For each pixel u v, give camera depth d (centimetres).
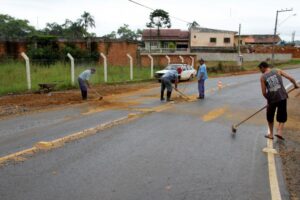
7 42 2673
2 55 2591
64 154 627
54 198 439
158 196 448
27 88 1631
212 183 495
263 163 589
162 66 3319
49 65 2419
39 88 1641
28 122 930
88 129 834
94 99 1420
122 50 3322
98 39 3139
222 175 528
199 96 1469
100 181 498
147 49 6019
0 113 1065
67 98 1434
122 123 909
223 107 1218
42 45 2834
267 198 446
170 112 1097
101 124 897
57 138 750
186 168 558
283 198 446
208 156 626
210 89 1884
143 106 1228
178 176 521
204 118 1002
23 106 1210
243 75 3331
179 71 2425
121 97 1506
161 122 930
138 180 503
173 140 738
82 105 1249
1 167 554
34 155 619
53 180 500
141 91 1777
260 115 1073
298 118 1041
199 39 6556
